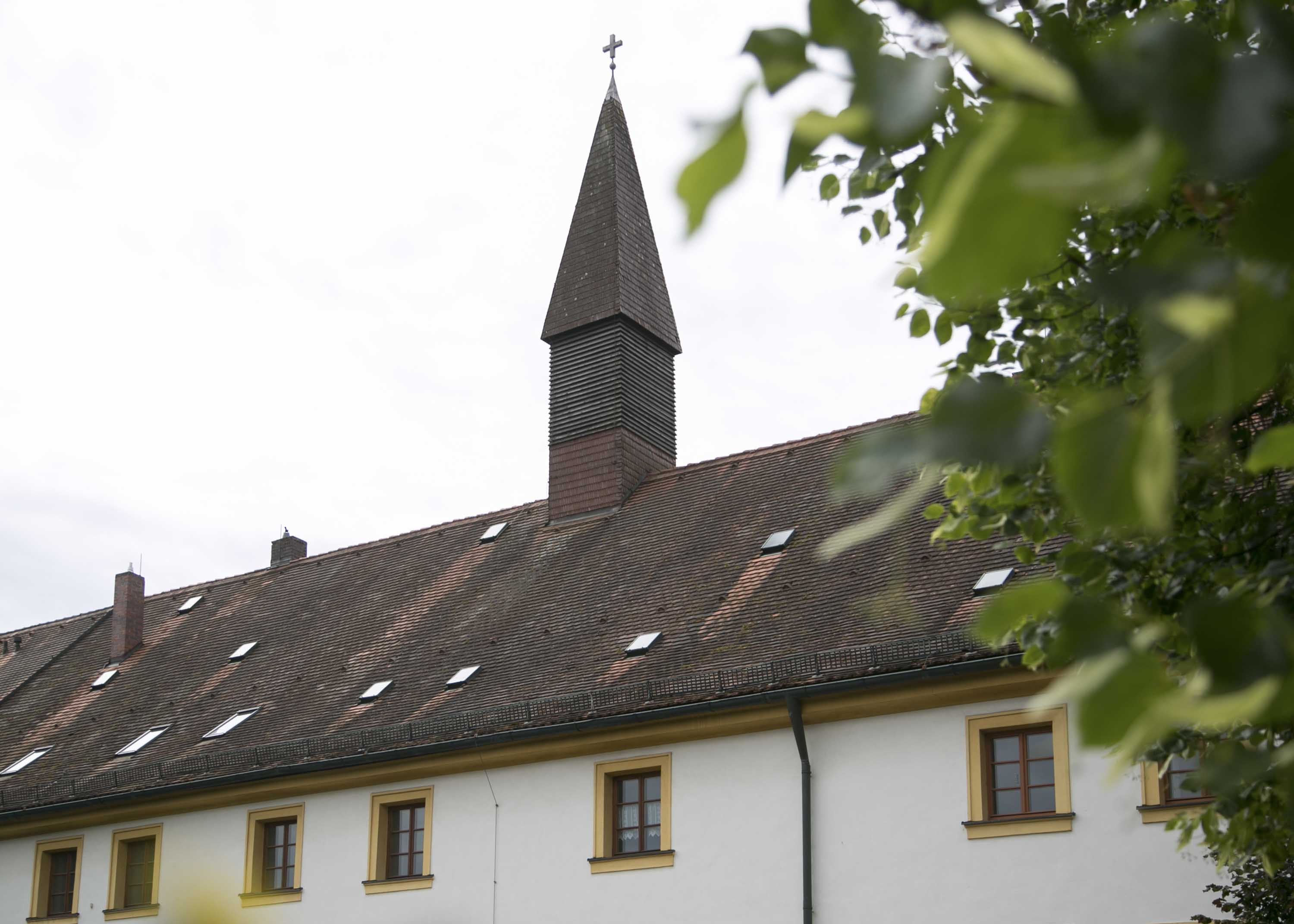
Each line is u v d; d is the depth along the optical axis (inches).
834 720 619.8
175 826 837.2
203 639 1072.8
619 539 888.9
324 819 773.3
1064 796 556.7
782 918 607.5
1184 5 152.0
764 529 800.3
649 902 645.9
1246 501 207.8
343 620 982.4
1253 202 28.7
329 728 820.6
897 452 33.4
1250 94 27.0
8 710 1108.5
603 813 673.6
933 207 28.4
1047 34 29.2
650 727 663.8
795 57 32.8
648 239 1043.3
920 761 593.0
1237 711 31.7
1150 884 528.1
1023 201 26.9
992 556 642.2
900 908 581.3
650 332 999.6
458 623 887.1
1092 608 38.2
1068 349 192.4
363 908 738.8
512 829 701.3
